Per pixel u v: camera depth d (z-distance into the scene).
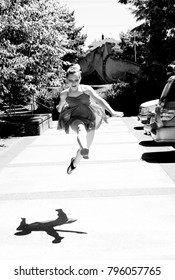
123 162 9.47
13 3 14.77
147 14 27.39
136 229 4.86
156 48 28.70
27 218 5.54
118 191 6.77
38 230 5.00
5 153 11.97
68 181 7.73
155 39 28.59
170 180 7.41
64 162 9.86
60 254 4.22
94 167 9.01
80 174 8.33
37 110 28.77
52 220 5.38
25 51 17.05
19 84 17.17
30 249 4.40
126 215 5.44
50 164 9.69
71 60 45.59
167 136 9.06
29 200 6.48
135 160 9.66
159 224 5.01
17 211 5.90
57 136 16.20
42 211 5.84
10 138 16.23
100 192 6.77
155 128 9.37
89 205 6.02
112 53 34.94
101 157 10.32
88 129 4.84
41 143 14.07
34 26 16.05
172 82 9.19
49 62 18.34
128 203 6.02
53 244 4.51
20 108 31.36
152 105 17.19
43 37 17.02
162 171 8.25
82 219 5.36
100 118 4.96
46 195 6.75
